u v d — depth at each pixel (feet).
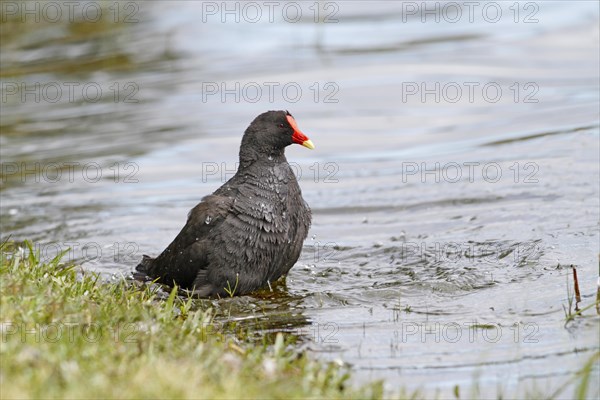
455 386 28.04
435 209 48.26
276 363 26.58
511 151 55.83
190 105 67.72
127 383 22.08
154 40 83.87
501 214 46.37
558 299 35.37
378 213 48.39
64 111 67.10
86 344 25.03
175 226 47.83
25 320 25.94
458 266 40.24
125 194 52.65
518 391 27.76
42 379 21.56
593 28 81.56
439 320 34.24
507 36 81.35
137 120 65.00
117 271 41.14
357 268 41.22
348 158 57.57
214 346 27.40
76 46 82.43
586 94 65.21
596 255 39.70
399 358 30.55
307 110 66.18
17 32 85.25
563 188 48.80
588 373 26.32
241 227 36.88
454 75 71.92
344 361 30.17
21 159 58.13
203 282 37.73
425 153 57.41
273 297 37.65
